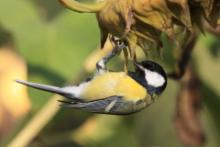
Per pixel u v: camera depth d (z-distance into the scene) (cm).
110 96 632
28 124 739
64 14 764
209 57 789
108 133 878
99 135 872
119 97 634
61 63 746
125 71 644
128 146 884
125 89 638
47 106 741
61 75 741
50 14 770
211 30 628
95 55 746
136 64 650
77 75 743
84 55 750
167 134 880
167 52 704
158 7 543
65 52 748
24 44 747
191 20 557
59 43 752
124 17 543
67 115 852
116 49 556
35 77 738
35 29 753
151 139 885
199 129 797
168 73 675
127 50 555
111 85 634
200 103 798
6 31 758
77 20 755
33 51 746
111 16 547
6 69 789
